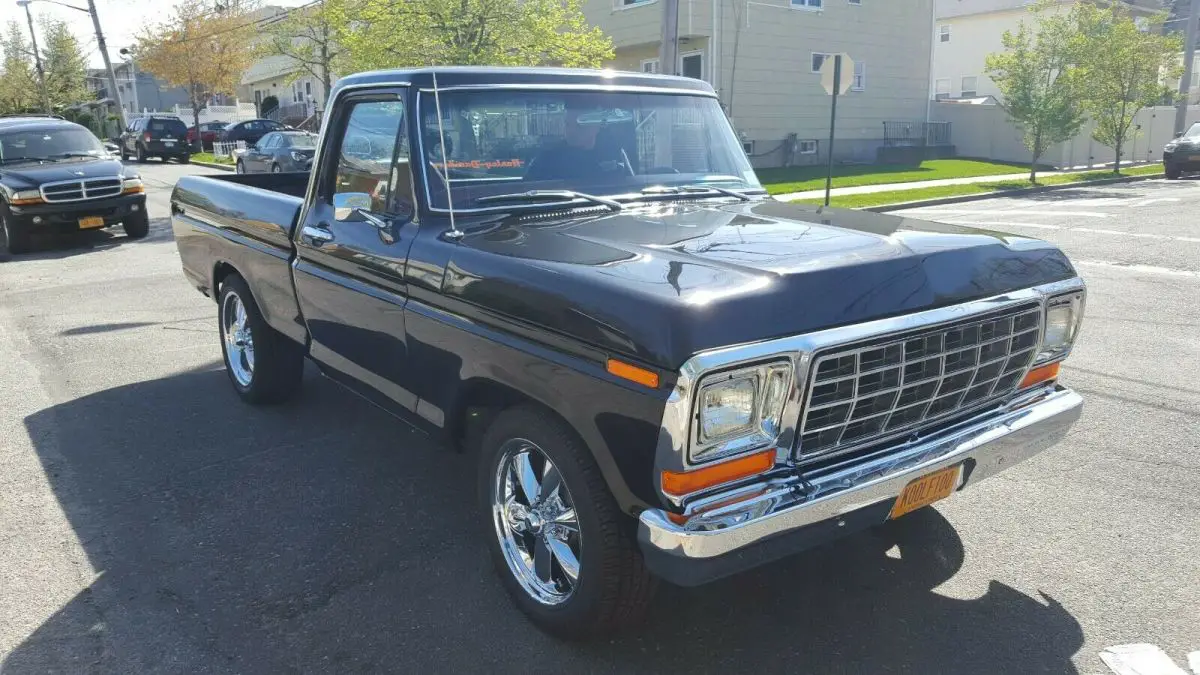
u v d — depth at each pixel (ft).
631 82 14.34
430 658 10.53
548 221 12.28
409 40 50.65
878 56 91.20
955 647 10.61
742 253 10.14
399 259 12.45
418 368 12.47
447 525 13.84
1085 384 20.06
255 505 14.56
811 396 9.05
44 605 11.71
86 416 18.89
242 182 22.26
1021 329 10.94
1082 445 16.58
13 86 179.42
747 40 81.10
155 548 13.20
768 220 12.24
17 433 17.94
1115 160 88.48
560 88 13.56
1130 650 10.46
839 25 87.15
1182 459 15.88
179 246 21.53
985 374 10.68
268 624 11.25
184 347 24.45
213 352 23.86
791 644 10.73
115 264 38.91
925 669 10.21
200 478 15.62
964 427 10.66
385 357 13.30
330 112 14.67
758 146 84.28
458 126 12.71
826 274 9.39
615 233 11.41
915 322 9.53
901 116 95.04
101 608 11.64
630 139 14.07
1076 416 11.68
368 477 15.62
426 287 11.89
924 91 96.17
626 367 8.89
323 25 107.45
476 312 11.00
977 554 12.76
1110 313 26.61
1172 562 12.42
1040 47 71.20
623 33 82.23
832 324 9.12
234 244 17.99
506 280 10.48
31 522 14.05
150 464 16.28
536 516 10.94
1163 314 26.40
